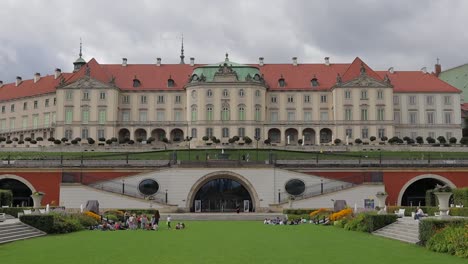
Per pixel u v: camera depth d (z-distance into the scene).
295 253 31.09
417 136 135.00
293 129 133.38
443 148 109.06
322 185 74.12
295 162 80.06
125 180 74.19
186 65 144.38
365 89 131.62
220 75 131.00
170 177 74.38
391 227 42.47
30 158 86.00
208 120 130.25
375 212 47.56
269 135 134.25
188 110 132.25
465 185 75.44
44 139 138.75
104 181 74.56
